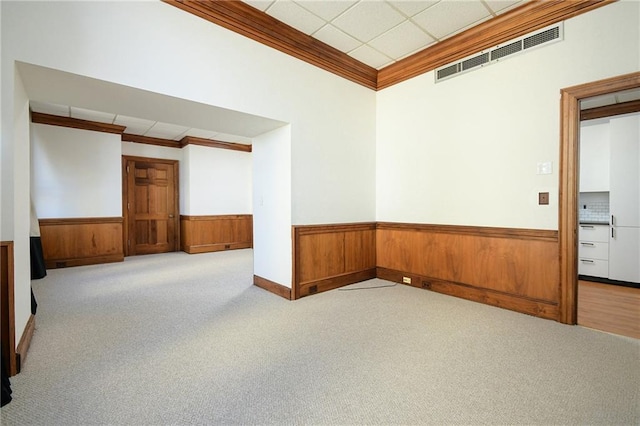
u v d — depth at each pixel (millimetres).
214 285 3777
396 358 1934
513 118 2756
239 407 1473
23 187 2080
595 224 4043
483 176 2965
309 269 3285
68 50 1901
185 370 1806
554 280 2549
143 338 2248
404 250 3678
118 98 2367
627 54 2195
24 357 1926
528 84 2662
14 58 1733
